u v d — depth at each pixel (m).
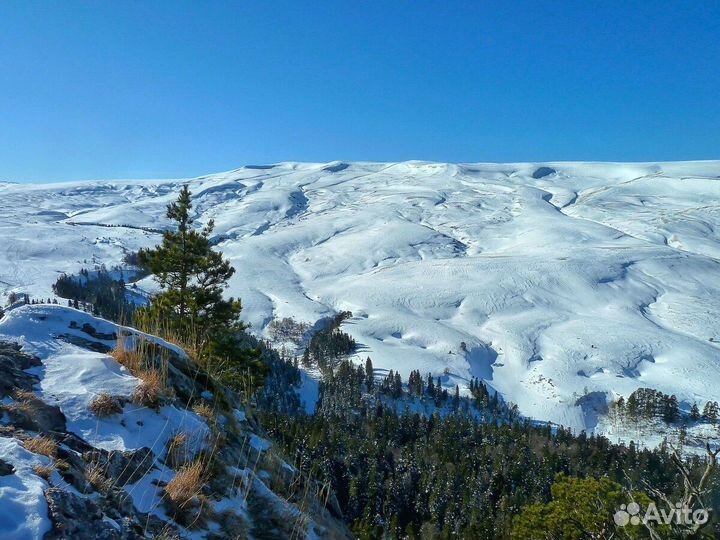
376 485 70.62
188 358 6.77
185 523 4.12
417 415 108.69
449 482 74.12
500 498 73.19
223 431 5.72
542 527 12.46
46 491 3.34
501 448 91.88
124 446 4.48
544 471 81.56
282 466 6.05
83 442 4.31
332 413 114.12
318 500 6.05
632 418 130.75
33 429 4.19
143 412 5.05
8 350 5.28
